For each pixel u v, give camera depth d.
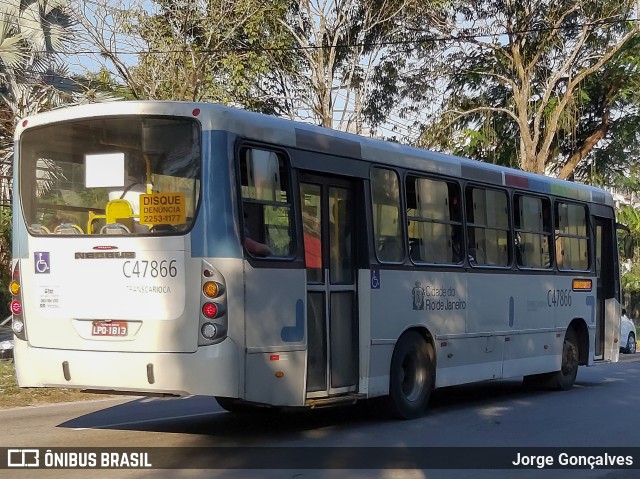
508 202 12.69
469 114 27.98
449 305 11.29
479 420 10.83
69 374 8.50
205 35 21.00
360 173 9.91
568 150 29.27
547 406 12.26
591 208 15.02
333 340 9.43
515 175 12.88
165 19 20.45
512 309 12.65
